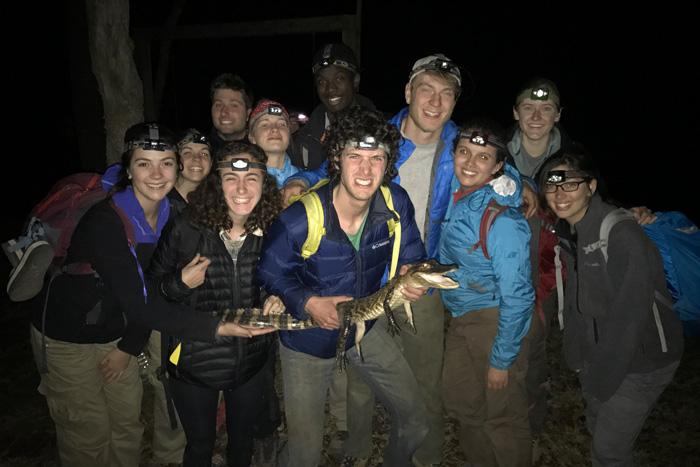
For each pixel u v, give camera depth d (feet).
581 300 9.18
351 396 10.56
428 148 10.10
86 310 8.46
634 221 8.50
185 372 8.42
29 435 12.40
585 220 8.84
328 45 13.06
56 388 8.92
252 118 10.80
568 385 14.11
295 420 8.77
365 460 11.21
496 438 9.98
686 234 9.08
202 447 8.95
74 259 8.31
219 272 8.30
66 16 17.95
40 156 40.16
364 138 7.15
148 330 8.93
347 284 8.31
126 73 15.03
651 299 8.29
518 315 8.86
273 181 8.45
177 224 8.13
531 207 9.57
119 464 10.10
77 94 18.44
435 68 9.24
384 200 8.17
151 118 28.09
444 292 10.23
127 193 8.43
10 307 19.38
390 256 8.70
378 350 8.90
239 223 8.41
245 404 9.09
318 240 7.81
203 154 9.93
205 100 45.44
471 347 10.01
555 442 11.93
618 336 8.42
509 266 8.70
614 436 9.04
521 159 12.91
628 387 8.80
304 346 8.55
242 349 8.55
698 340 16.38
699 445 11.88
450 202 10.05
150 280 8.28
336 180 7.89
